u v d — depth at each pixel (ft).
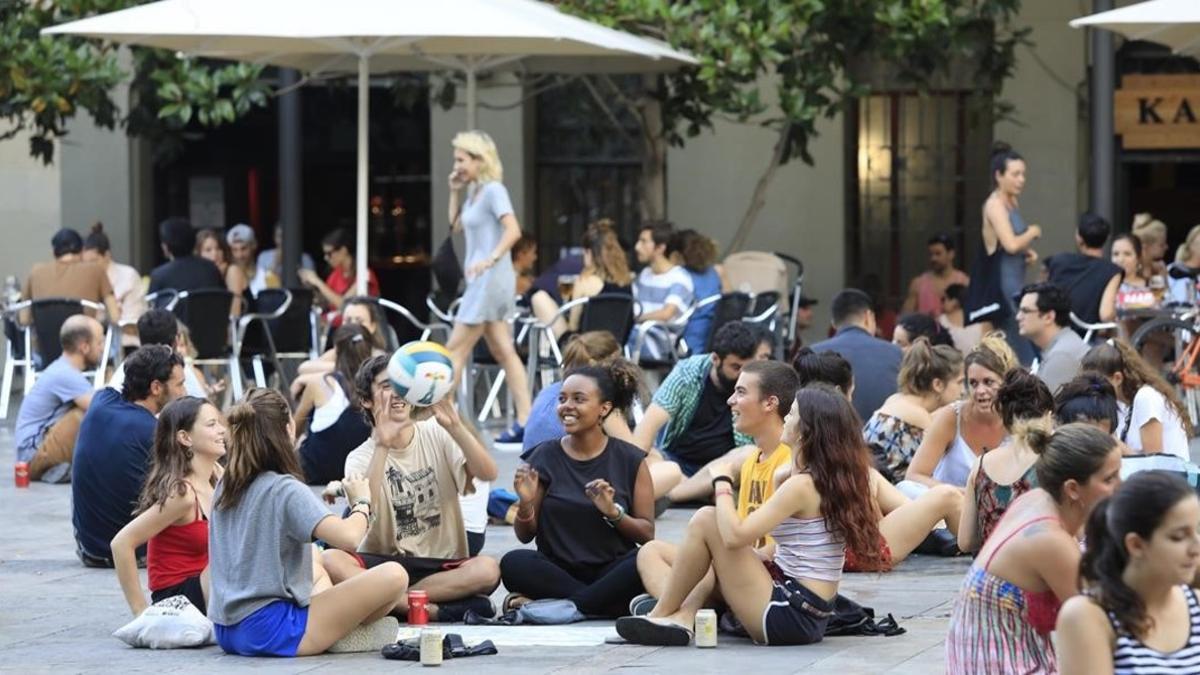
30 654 42.86
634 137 109.50
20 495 66.23
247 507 41.86
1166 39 77.20
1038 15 104.37
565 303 88.17
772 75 105.70
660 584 44.75
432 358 45.27
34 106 90.53
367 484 42.34
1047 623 32.81
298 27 71.56
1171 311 78.84
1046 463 32.48
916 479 54.08
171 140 99.09
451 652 41.68
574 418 46.47
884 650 41.81
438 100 99.66
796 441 42.24
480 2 74.64
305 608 42.16
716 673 39.65
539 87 109.60
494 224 75.77
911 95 107.24
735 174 107.86
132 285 87.30
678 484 59.67
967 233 107.24
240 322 83.61
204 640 43.42
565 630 44.50
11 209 105.70
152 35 76.48
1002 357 53.36
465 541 47.19
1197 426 76.07
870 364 62.59
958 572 51.93
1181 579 26.23
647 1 88.17
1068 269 74.84
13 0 91.35
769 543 44.62
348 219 118.32
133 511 50.55
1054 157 104.99
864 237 108.58
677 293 81.41
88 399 68.39
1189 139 104.42
